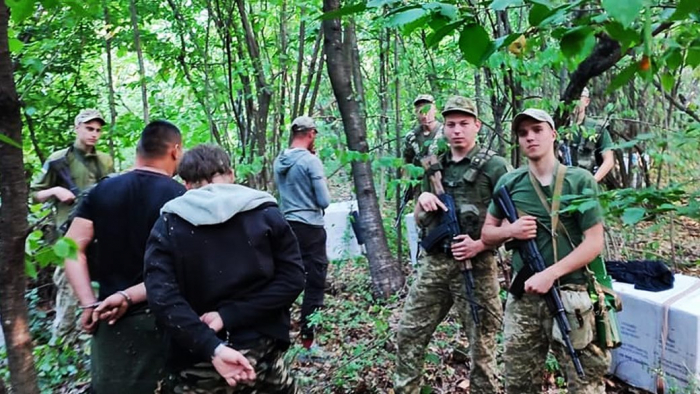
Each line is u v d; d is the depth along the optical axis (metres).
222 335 2.20
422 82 6.65
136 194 2.54
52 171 4.51
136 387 2.48
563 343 2.77
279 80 6.70
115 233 2.52
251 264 2.21
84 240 2.53
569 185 2.85
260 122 5.95
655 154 2.34
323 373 4.02
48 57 5.48
